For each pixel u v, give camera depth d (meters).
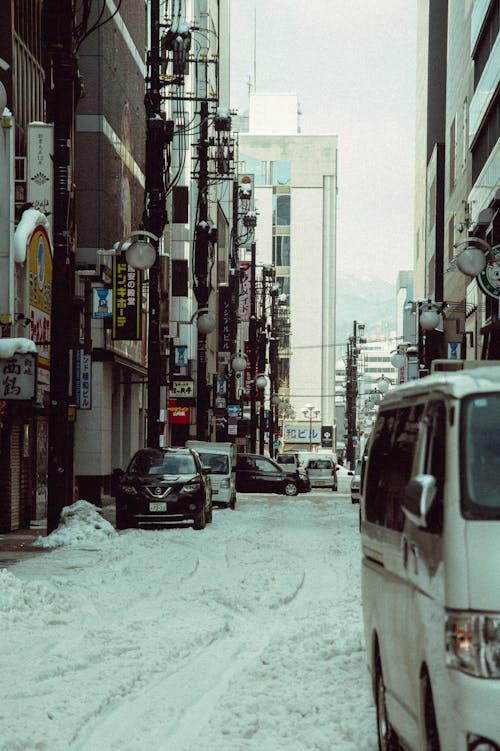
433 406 6.79
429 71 135.25
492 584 5.78
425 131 142.62
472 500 6.02
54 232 26.30
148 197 38.75
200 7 92.06
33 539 28.20
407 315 83.00
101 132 43.94
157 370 39.16
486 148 70.94
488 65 68.75
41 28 36.91
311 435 177.38
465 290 83.00
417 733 6.68
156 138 38.22
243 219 89.44
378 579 8.13
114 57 46.78
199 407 55.12
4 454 30.80
